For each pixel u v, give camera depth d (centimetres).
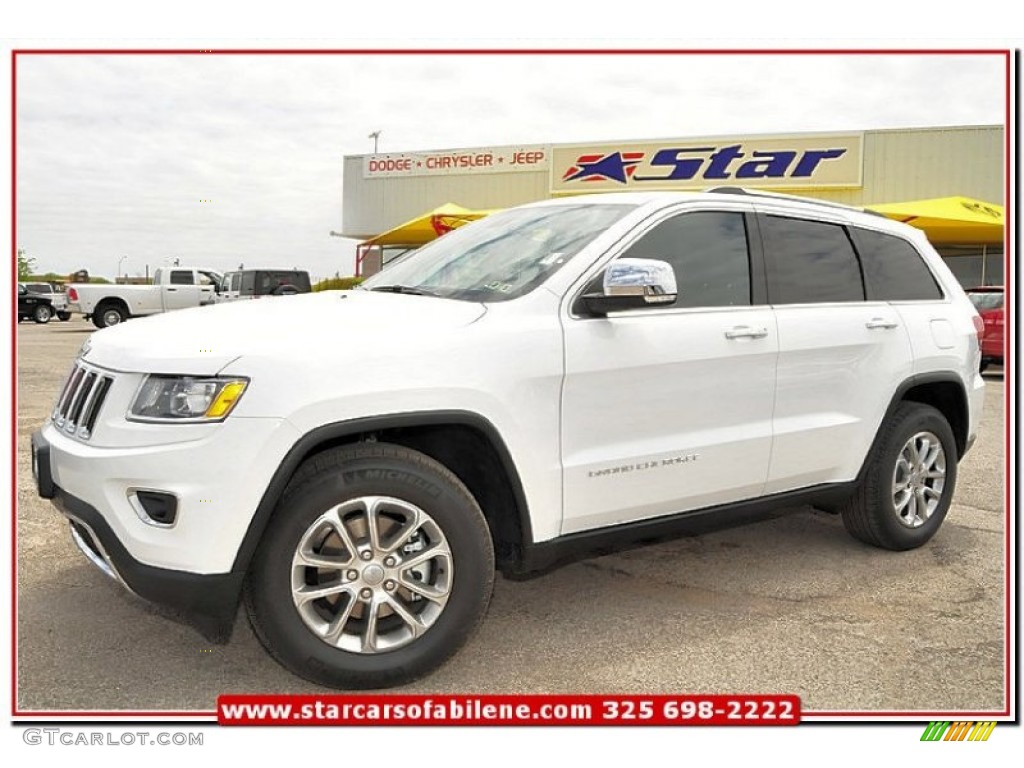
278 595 305
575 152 2470
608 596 425
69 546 474
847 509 487
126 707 317
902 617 402
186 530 292
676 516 397
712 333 394
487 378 328
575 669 350
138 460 293
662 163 2367
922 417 487
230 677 339
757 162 2294
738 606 414
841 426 448
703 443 391
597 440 362
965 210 1731
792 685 340
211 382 295
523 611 406
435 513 320
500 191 2620
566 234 392
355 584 315
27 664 345
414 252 466
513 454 337
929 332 494
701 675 346
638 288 334
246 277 2431
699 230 409
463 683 337
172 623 382
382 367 311
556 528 357
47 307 3275
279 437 295
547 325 349
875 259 488
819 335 436
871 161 2236
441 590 325
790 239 446
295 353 303
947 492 508
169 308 2662
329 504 306
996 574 459
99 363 325
